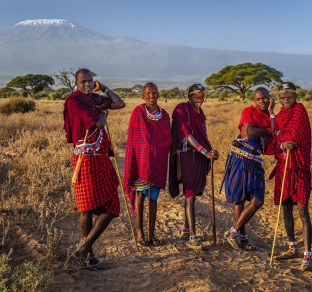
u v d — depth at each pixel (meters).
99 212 3.97
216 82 64.38
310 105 29.48
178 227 5.23
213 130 12.77
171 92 72.81
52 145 9.53
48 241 3.92
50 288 3.12
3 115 19.11
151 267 3.85
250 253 4.48
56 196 5.91
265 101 4.41
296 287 3.52
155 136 4.50
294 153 4.20
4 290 2.88
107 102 3.83
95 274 3.64
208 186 7.59
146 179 4.41
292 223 4.41
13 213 4.93
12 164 7.14
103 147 3.78
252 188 4.45
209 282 3.41
